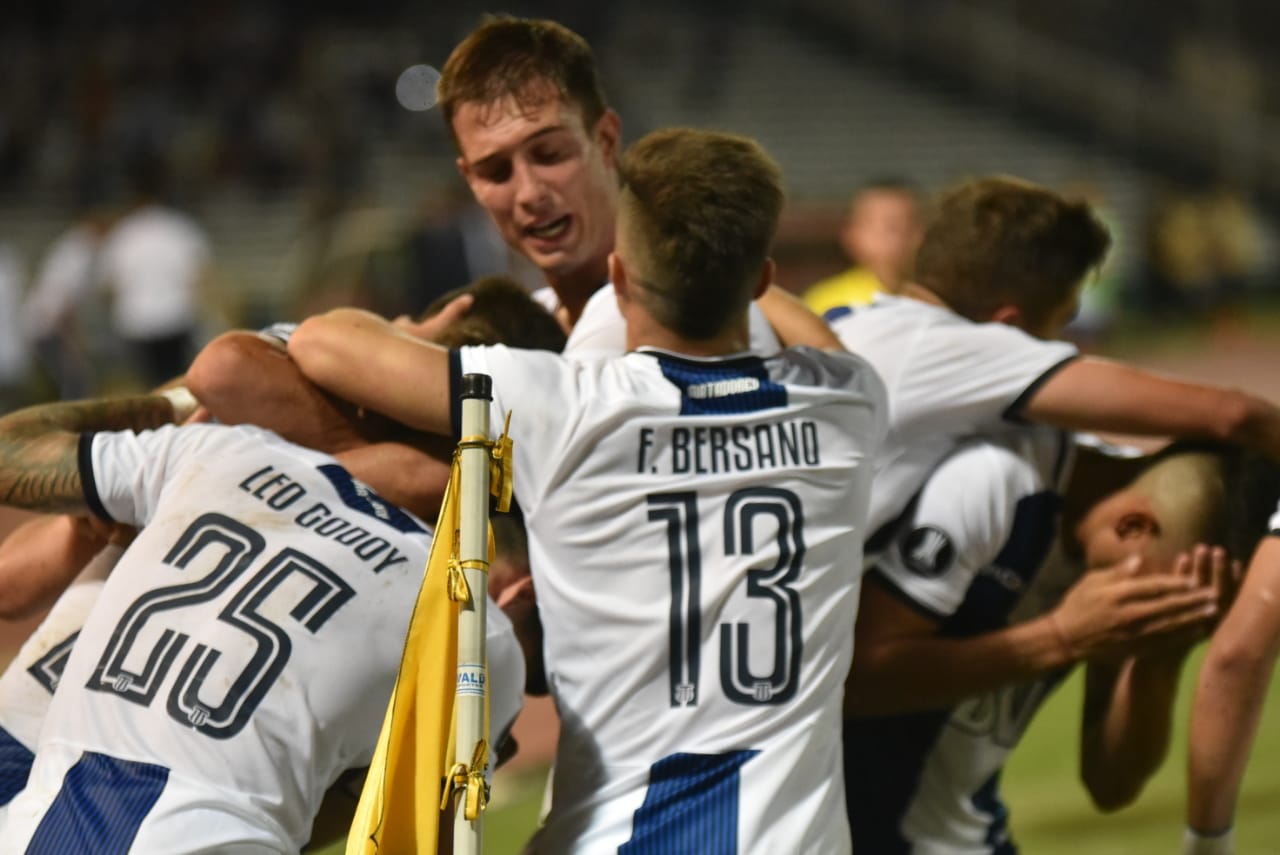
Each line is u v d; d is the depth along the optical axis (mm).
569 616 4418
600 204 5449
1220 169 44094
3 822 4309
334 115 37406
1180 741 10242
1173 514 5020
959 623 5289
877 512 5250
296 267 29656
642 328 4637
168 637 4266
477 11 43438
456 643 4043
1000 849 5496
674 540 4363
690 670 4320
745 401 4488
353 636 4297
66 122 37250
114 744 4168
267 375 4840
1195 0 46188
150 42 39938
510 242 5492
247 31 39750
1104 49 46281
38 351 23969
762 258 4559
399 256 21750
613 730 4359
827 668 4457
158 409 5207
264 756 4141
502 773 10195
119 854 3967
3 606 5180
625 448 4383
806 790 4328
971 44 46062
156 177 24750
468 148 5355
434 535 4312
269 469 4609
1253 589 4797
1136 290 37375
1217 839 5023
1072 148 43906
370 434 4945
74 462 4660
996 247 5484
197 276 23484
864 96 44156
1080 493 5309
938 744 5281
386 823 3953
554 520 4410
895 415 5293
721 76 43438
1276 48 45812
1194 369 29688
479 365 4500
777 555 4391
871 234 12352
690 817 4223
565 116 5301
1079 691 11789
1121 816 8727
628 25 44594
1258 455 5141
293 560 4371
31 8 40719
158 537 4473
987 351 5289
